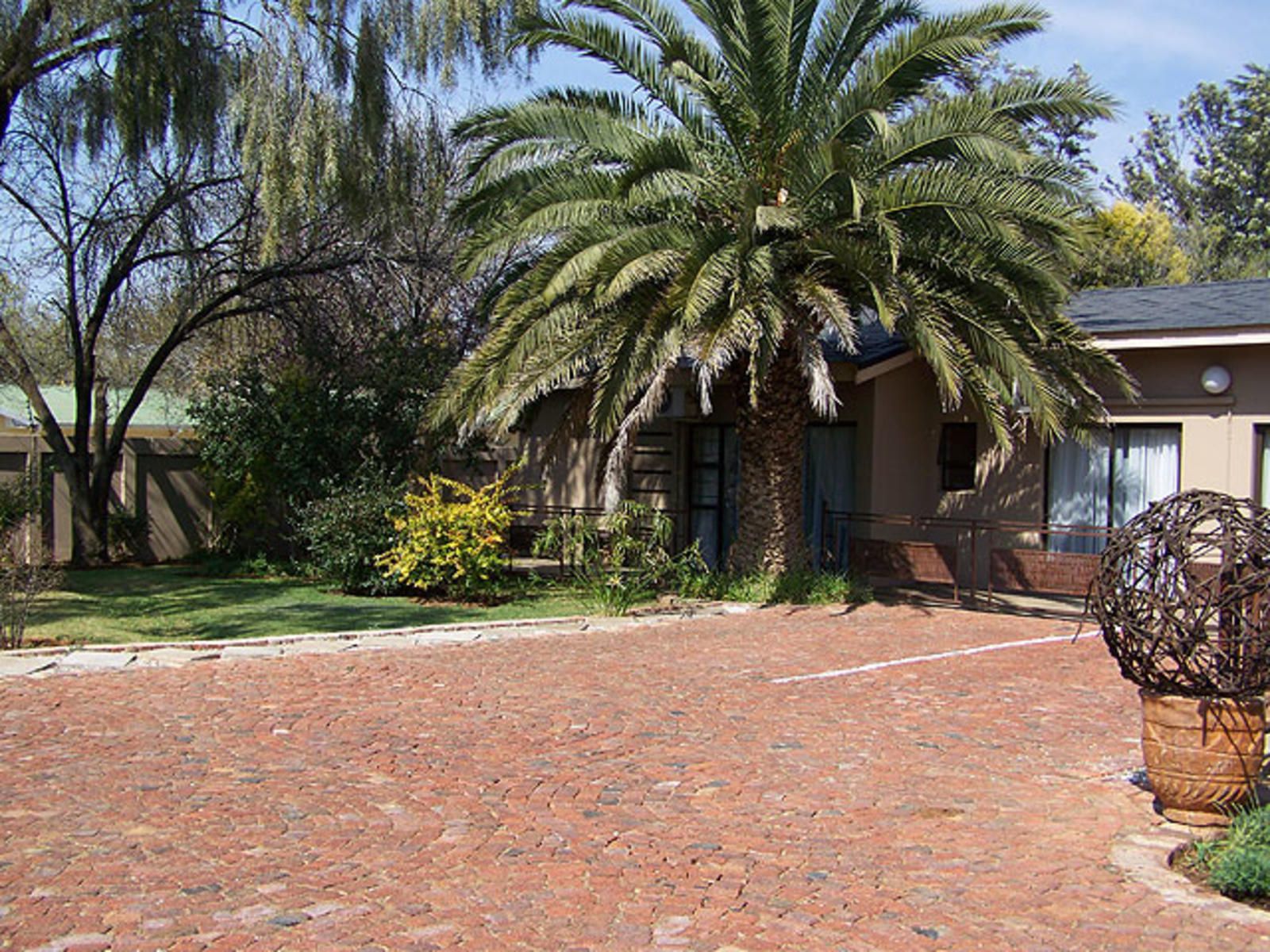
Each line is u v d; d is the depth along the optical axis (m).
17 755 7.59
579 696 9.48
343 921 5.04
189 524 20.61
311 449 17.56
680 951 4.78
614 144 14.00
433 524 15.02
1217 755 6.14
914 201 12.80
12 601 11.54
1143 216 35.09
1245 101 44.78
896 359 15.90
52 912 5.10
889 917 5.13
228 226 17.92
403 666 10.68
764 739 8.18
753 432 15.07
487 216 14.66
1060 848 6.00
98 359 21.19
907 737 8.24
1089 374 14.10
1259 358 13.95
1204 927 5.01
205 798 6.74
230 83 16.08
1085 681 10.12
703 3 13.81
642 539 15.23
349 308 19.06
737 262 12.64
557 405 19.92
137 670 10.46
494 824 6.35
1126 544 6.30
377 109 16.19
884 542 15.21
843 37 13.95
